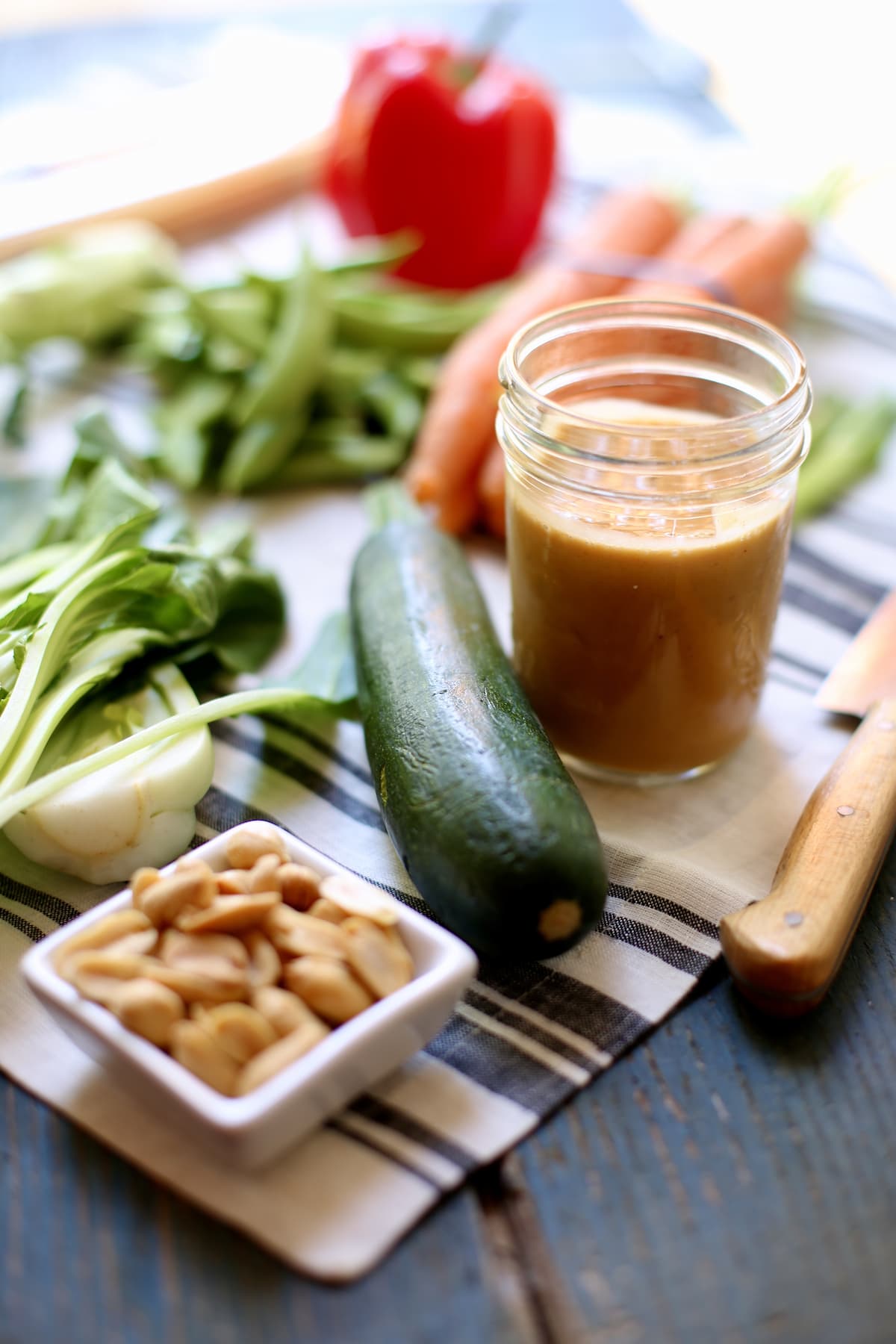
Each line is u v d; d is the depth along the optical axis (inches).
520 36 41.9
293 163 34.1
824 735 20.4
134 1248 15.6
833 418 25.6
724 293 25.8
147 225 31.6
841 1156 16.1
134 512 21.0
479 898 16.6
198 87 37.9
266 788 19.9
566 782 17.4
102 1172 16.1
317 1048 15.7
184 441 25.1
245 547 22.4
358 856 19.0
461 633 19.1
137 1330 15.1
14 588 20.4
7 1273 15.5
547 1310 15.2
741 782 19.8
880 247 32.2
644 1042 17.1
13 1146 16.3
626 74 40.1
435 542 20.8
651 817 19.4
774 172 33.7
